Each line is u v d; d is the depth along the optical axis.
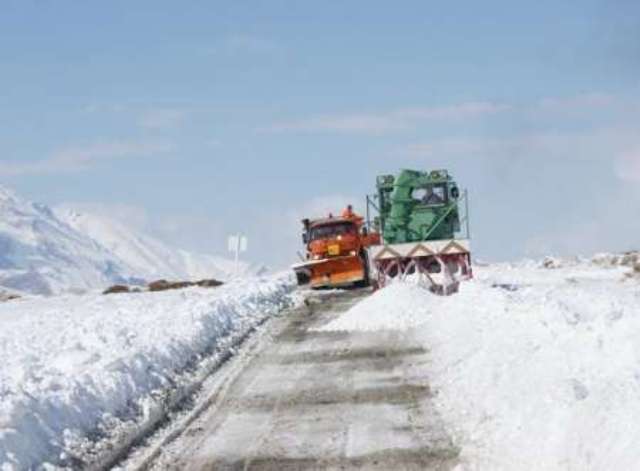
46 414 17.77
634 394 14.77
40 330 34.56
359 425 18.33
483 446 15.87
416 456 15.91
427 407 19.25
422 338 28.09
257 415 19.89
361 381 22.50
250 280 59.34
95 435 18.20
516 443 15.29
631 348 17.81
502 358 21.05
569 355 18.84
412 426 17.88
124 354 23.77
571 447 13.99
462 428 17.25
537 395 16.77
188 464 16.52
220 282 60.94
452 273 40.81
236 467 16.09
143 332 29.59
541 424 15.30
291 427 18.59
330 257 51.03
